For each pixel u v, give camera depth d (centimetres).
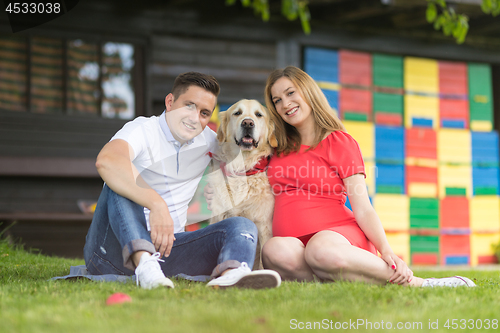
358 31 738
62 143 607
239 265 178
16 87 595
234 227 190
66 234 611
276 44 693
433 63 793
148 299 153
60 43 610
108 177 187
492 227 806
